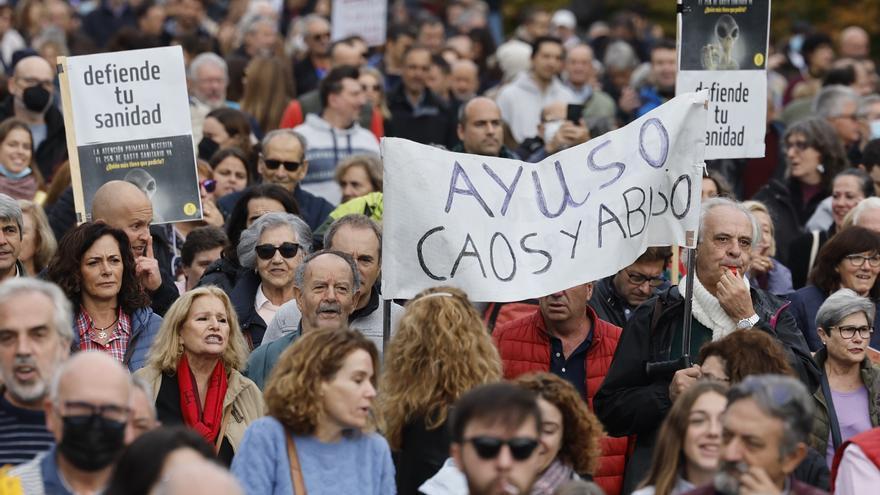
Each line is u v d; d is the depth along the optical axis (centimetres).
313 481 1908
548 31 6125
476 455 1638
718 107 2762
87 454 1631
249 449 1911
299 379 1902
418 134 4459
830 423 2386
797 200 3712
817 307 2773
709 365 2064
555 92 4638
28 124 3784
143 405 1788
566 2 8106
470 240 2272
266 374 2366
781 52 6338
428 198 2258
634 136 2342
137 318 2430
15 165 3362
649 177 2336
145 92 2773
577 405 1944
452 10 6675
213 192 3341
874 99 4459
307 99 4159
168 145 2778
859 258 2733
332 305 2322
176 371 2267
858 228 2756
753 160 4300
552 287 2297
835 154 3669
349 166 3344
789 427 1652
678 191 2342
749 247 2392
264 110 4203
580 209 2320
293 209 2966
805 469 2047
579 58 4941
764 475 1652
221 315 2272
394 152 2253
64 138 3834
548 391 1933
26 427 1861
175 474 1302
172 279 2877
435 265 2266
